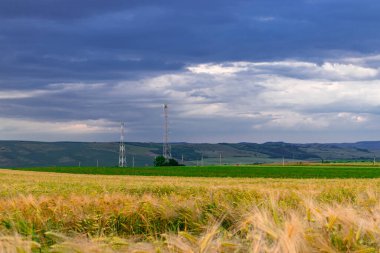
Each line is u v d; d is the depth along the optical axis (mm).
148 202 9469
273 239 3316
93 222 9031
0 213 9000
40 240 6074
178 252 3404
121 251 3559
